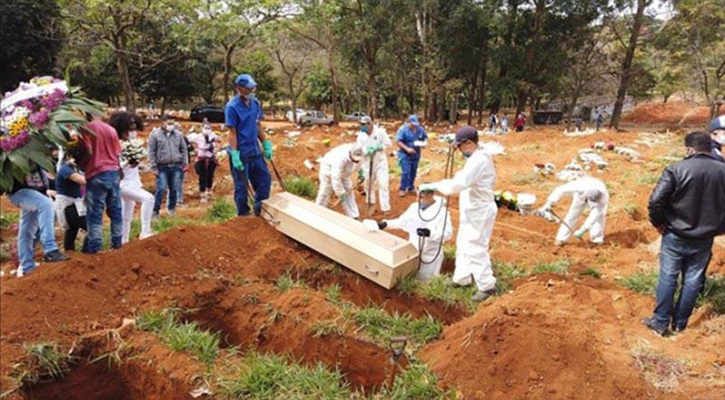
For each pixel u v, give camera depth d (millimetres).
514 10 35781
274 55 36625
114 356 4086
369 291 5660
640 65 36125
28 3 19172
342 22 33281
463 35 36656
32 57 20531
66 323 4211
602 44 37969
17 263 6434
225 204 8891
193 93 39281
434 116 38562
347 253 5672
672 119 42688
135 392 4086
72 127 4793
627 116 45562
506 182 13812
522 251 7414
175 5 20031
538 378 3984
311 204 6340
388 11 32875
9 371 3693
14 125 4480
